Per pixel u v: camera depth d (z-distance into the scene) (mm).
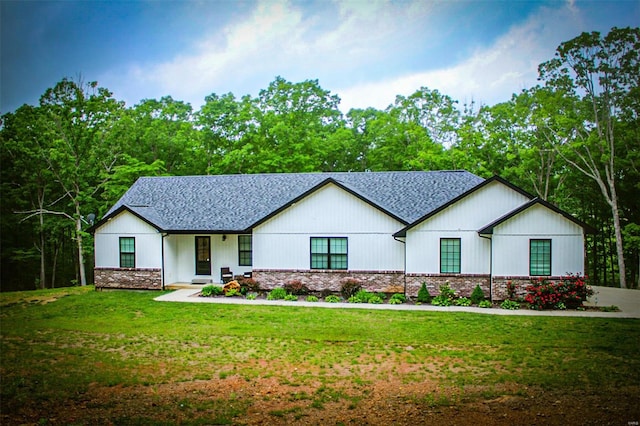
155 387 10148
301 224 21656
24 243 36188
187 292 22266
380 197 23797
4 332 14953
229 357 12203
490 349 12758
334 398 9500
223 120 42062
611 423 8242
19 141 32781
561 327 15078
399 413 8797
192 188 27016
